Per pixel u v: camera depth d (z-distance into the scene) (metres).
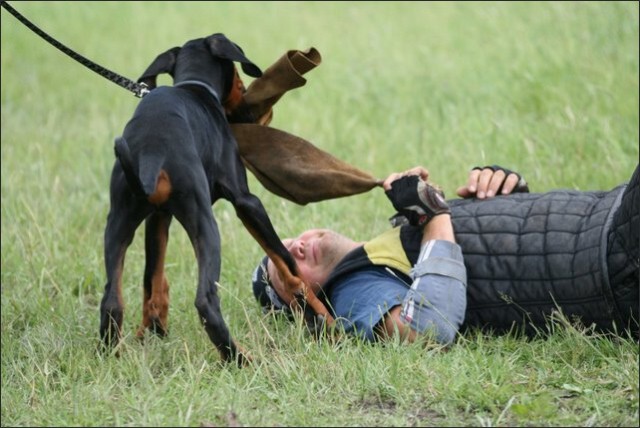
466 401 7.34
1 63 22.12
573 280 8.32
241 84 9.58
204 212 8.20
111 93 20.30
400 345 8.34
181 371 8.10
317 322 8.80
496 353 8.11
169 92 8.66
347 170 9.58
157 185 8.09
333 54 20.67
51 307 10.40
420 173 9.27
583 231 8.36
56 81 21.34
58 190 14.20
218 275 8.14
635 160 12.90
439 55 19.36
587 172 12.84
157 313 9.03
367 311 8.58
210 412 7.28
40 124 18.33
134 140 8.26
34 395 8.05
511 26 19.19
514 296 8.57
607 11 17.77
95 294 11.26
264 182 9.73
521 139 14.05
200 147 8.51
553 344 8.30
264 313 9.60
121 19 25.48
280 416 7.27
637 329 8.27
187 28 24.38
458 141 14.83
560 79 16.17
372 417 7.26
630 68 15.59
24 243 12.16
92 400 7.62
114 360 8.27
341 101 17.81
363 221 12.45
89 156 15.74
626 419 7.01
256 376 7.88
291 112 17.53
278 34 23.02
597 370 7.84
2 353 9.20
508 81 16.75
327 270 9.23
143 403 7.40
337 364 7.93
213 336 8.03
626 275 8.06
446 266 8.48
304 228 12.00
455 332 8.43
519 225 8.65
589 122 14.12
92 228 13.16
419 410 7.35
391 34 21.39
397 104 17.17
